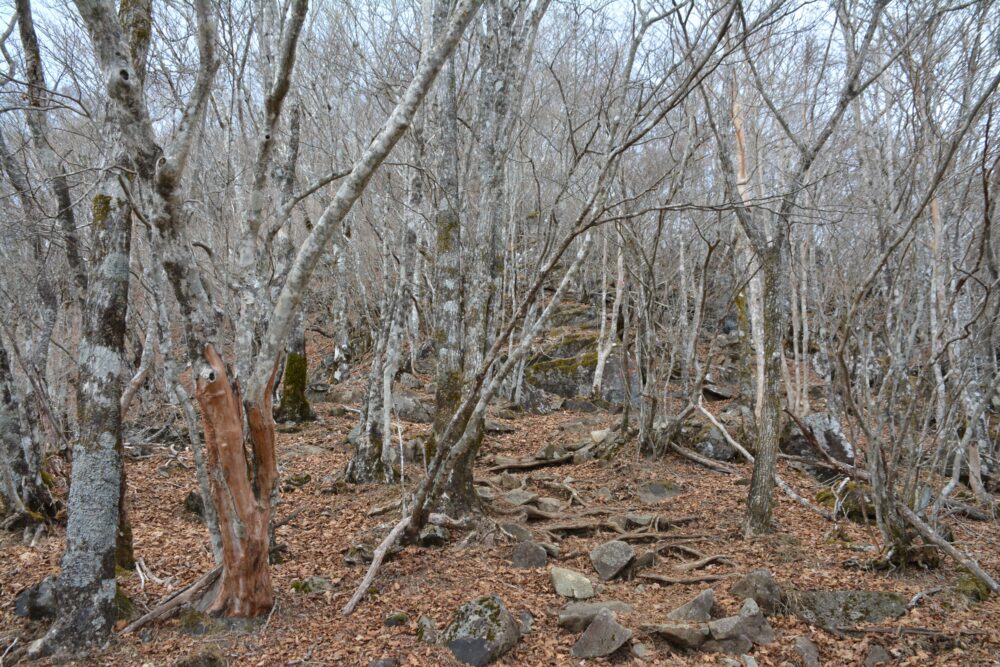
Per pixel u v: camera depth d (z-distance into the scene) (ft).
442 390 25.67
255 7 29.12
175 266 15.37
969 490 32.68
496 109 26.86
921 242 27.14
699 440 39.27
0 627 17.25
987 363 29.99
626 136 20.15
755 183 42.14
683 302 47.93
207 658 15.51
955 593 20.62
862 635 18.44
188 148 14.40
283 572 21.03
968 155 27.22
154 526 25.49
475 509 25.84
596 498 31.83
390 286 34.81
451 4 26.78
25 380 26.91
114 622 16.43
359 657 16.42
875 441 22.56
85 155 32.45
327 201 38.22
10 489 23.58
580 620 18.40
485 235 25.96
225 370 16.46
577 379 59.47
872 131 34.50
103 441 15.97
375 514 26.81
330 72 42.24
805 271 48.39
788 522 28.25
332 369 61.52
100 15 14.32
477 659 16.40
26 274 28.43
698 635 17.58
